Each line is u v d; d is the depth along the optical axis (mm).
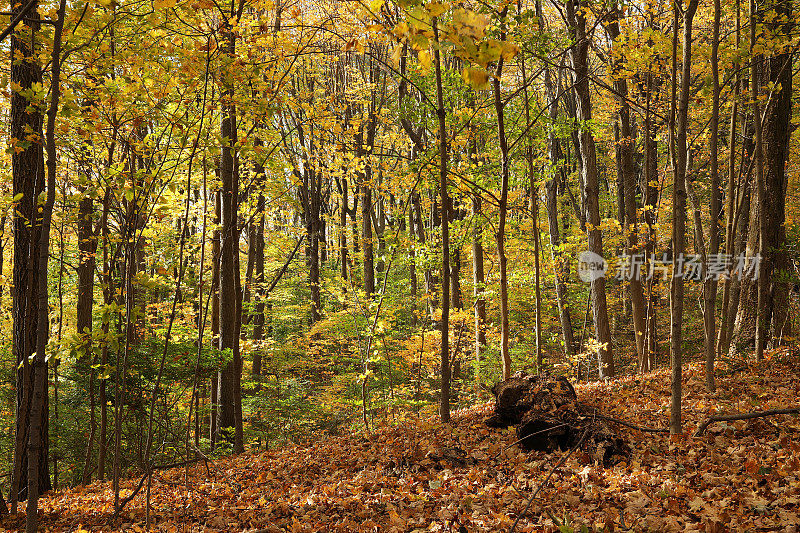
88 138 6027
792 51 7234
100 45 5230
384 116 15016
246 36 6961
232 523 5258
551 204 18234
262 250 19812
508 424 6914
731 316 10555
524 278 11867
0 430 11492
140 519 5805
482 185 11070
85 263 11102
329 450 7926
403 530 4406
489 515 4414
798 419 5473
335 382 14719
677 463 4855
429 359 13352
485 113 11094
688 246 17516
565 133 11516
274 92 7453
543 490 4766
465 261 19031
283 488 6312
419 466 5992
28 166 7055
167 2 4277
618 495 4434
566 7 10383
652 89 10930
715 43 6172
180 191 6180
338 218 21953
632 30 8703
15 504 6340
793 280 8891
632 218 12492
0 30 5008
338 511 5070
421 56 2691
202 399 12695
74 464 10414
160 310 11250
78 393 10219
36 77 6520
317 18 11531
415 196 14836
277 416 14109
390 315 11641
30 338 7105
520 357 14711
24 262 7105
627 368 15789
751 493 4020
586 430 5457
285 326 21344
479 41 2443
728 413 6012
